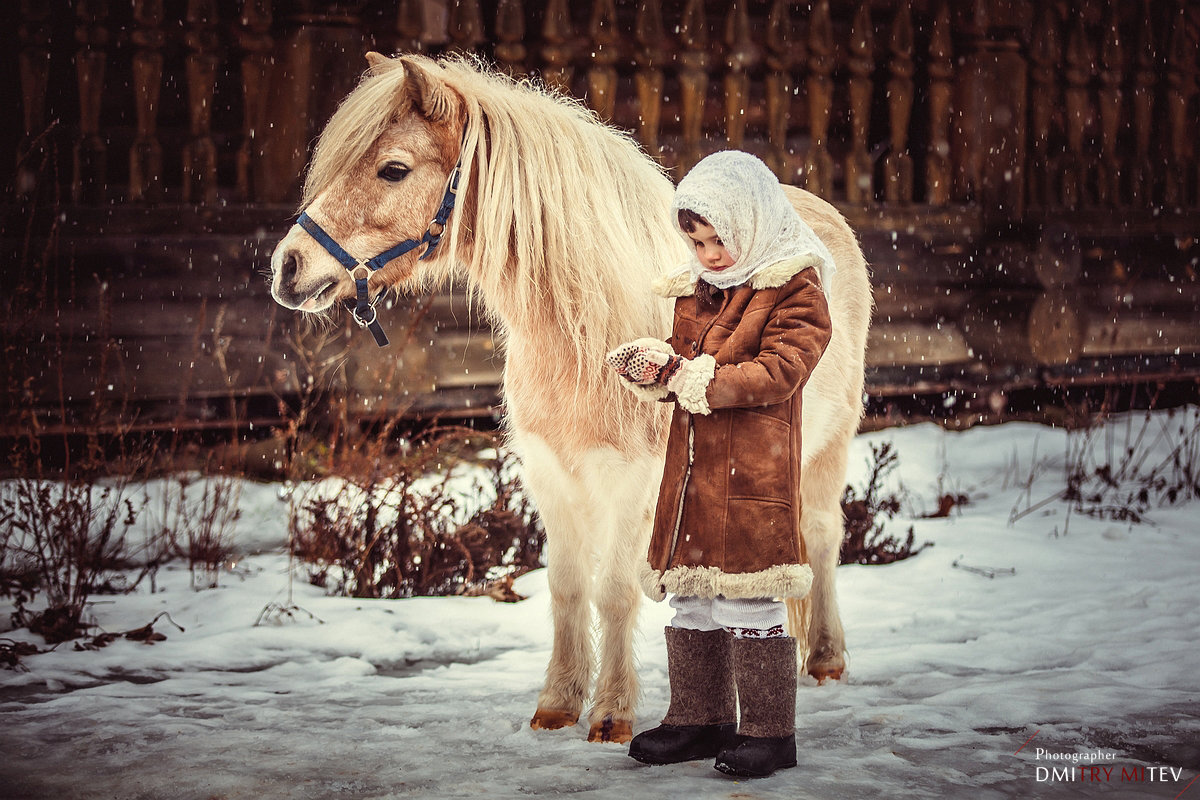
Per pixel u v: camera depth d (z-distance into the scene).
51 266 6.59
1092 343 9.21
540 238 3.03
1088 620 4.25
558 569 3.17
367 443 5.88
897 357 8.48
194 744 2.91
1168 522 6.25
